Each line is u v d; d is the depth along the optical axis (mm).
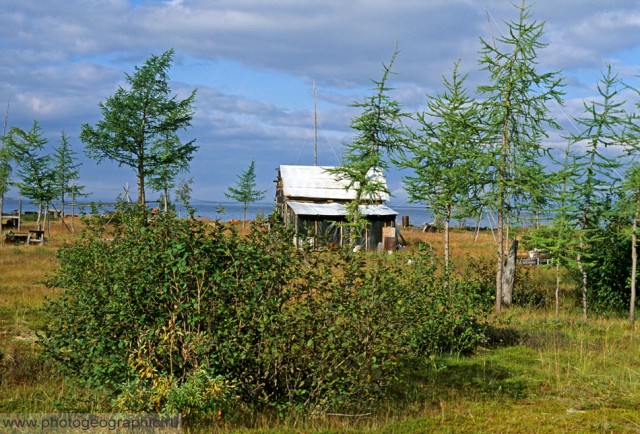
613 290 22641
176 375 9148
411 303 11453
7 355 11664
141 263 9406
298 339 9477
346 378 9406
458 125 23406
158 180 42219
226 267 9578
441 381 12172
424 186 24109
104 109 39219
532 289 25047
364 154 30156
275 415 9250
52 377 10836
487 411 10180
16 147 49594
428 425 9312
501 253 22156
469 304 14883
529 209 22156
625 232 20328
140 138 39125
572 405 10641
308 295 9750
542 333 17406
